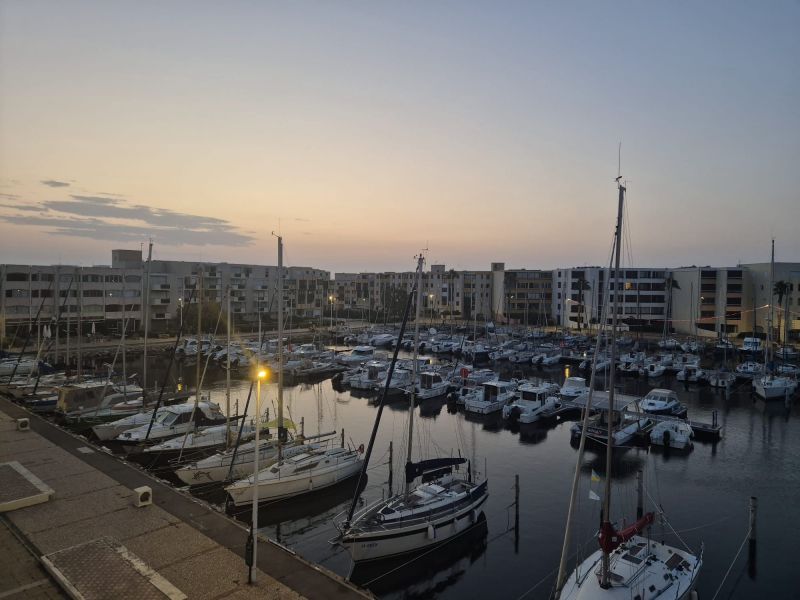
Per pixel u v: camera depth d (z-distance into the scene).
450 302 155.88
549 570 23.28
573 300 129.25
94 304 103.00
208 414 41.47
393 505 25.42
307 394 60.94
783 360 73.69
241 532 19.70
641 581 18.41
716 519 27.66
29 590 15.75
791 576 22.36
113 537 19.03
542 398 49.62
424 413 52.03
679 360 76.50
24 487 22.88
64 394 43.75
